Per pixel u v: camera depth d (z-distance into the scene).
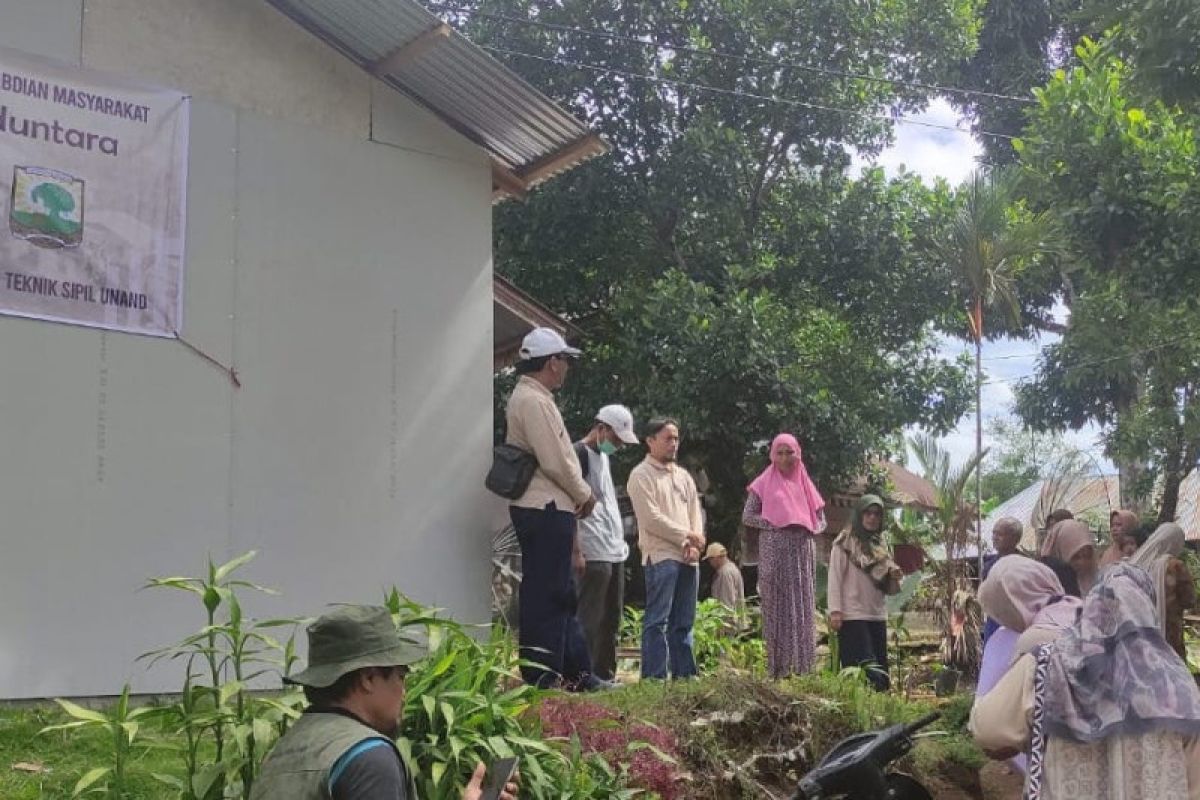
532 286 19.44
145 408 6.92
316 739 3.22
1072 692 4.19
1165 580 6.07
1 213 6.57
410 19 7.40
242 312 7.37
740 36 19.16
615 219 19.08
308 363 7.59
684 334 17.42
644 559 7.86
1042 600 4.95
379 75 8.06
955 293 19.66
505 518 10.82
